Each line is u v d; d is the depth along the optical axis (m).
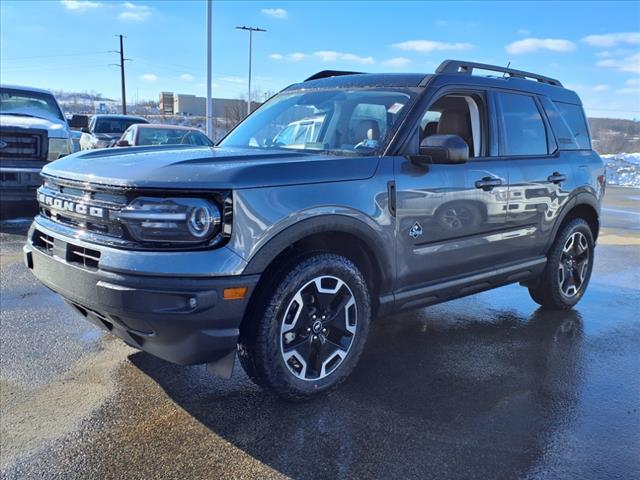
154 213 2.68
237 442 2.84
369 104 3.89
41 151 8.60
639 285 6.32
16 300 4.96
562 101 5.13
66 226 3.14
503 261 4.40
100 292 2.75
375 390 3.46
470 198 3.90
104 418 3.04
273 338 2.98
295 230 2.94
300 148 3.89
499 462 2.72
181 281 2.65
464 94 4.12
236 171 2.83
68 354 3.85
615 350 4.26
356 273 3.30
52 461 2.64
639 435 3.01
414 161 3.54
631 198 16.81
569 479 2.60
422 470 2.65
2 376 3.50
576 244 5.17
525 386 3.58
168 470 2.60
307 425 3.02
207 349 2.79
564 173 4.80
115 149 3.75
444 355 4.07
